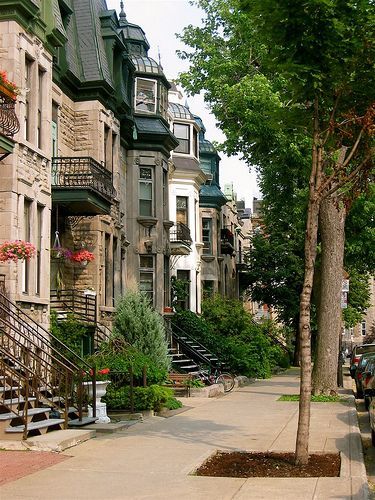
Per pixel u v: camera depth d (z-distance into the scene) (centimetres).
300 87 1065
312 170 1070
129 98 2836
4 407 1258
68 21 2381
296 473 977
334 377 2148
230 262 5034
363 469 986
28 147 1680
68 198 2042
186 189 3919
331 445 1198
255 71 2495
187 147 3962
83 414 1505
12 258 1501
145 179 2953
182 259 3900
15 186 1611
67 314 2002
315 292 3384
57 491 870
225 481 923
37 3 1762
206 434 1372
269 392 2492
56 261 2173
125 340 2139
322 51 1033
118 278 2605
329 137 1109
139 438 1315
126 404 1675
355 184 1117
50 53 1859
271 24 1025
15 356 1432
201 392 2270
